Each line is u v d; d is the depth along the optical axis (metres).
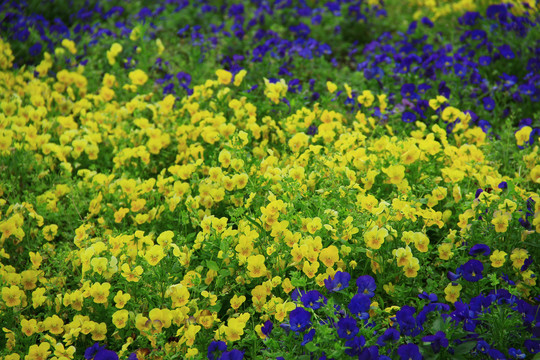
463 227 3.91
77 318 3.41
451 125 5.31
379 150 4.68
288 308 3.24
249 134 5.16
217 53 7.12
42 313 3.56
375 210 3.75
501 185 4.04
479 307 3.14
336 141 4.85
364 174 4.34
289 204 3.82
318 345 2.98
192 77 6.52
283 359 3.00
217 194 4.24
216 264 3.54
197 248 3.77
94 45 7.21
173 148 5.27
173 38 7.71
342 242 3.62
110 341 3.49
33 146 5.15
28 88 5.93
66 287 3.79
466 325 3.08
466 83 6.19
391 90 6.29
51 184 4.91
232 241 3.74
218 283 3.52
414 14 8.46
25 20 7.45
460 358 2.95
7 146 4.92
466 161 4.57
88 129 5.39
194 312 3.41
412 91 6.05
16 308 3.47
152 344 3.22
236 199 4.22
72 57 6.80
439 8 8.26
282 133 5.09
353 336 2.92
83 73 6.59
